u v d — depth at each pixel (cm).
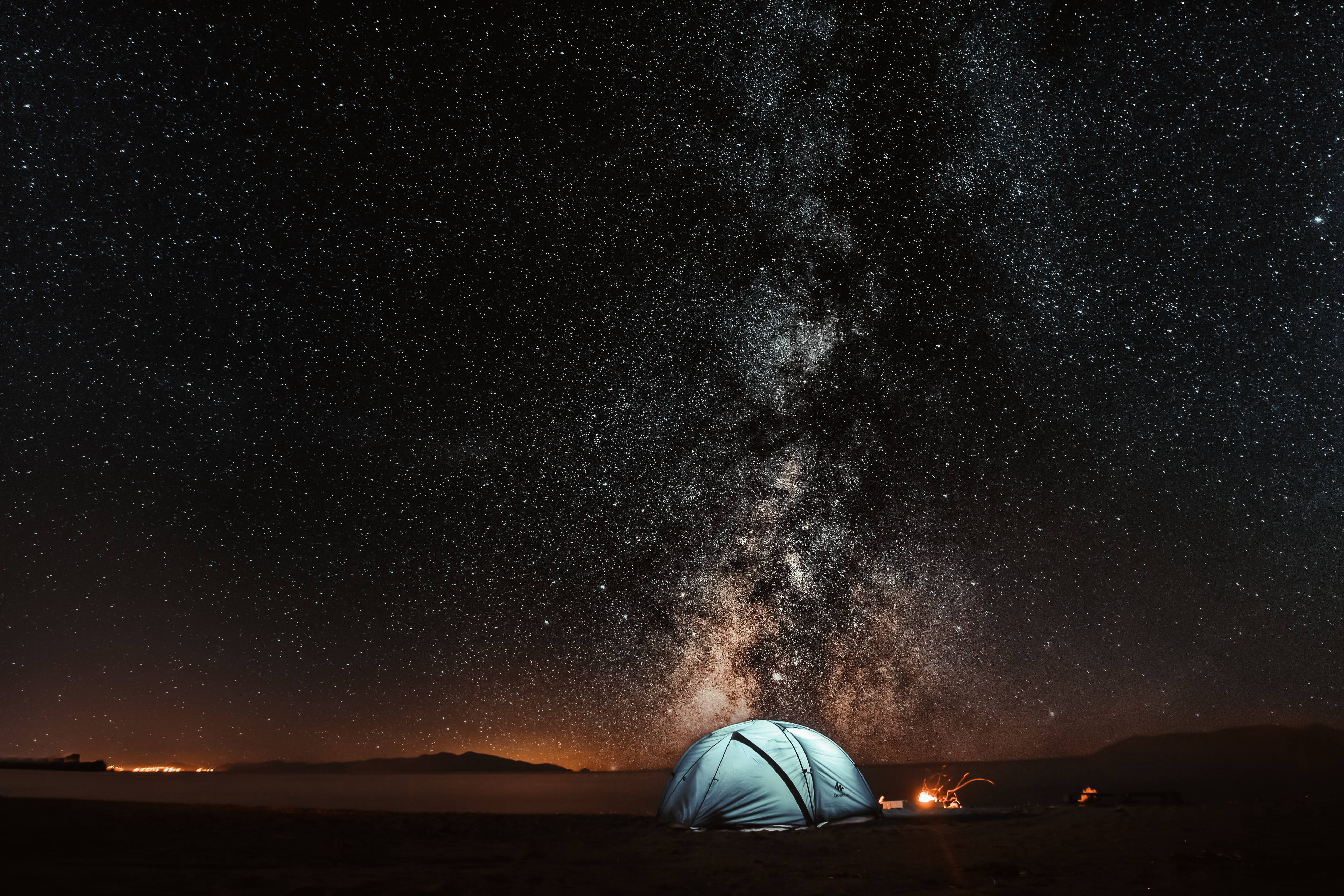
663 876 734
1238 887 614
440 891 614
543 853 898
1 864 683
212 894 580
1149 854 812
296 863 780
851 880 702
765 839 1026
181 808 1162
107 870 675
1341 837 884
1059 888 632
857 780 1233
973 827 1109
